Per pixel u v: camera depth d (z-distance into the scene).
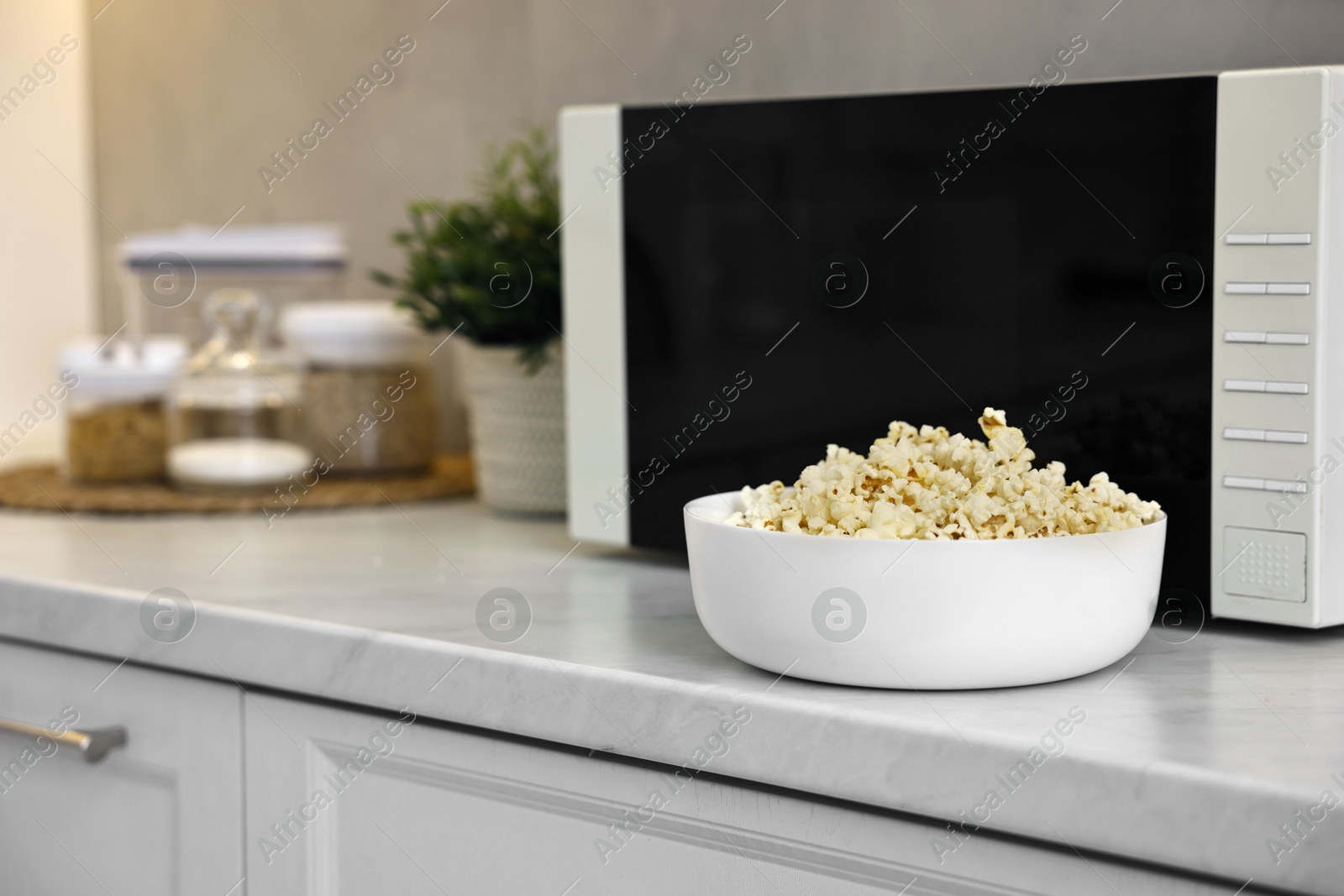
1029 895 0.52
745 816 0.59
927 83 1.02
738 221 0.81
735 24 1.13
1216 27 0.88
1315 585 0.64
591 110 0.86
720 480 0.83
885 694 0.58
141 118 1.66
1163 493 0.68
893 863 0.56
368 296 1.48
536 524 1.08
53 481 1.29
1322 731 0.53
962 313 0.74
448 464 1.37
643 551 0.96
